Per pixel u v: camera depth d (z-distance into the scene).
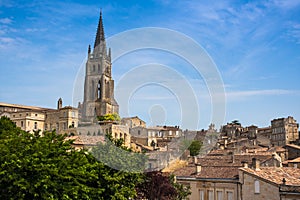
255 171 22.69
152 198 18.30
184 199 22.11
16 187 13.71
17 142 15.48
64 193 14.28
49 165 14.14
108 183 15.80
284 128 88.38
